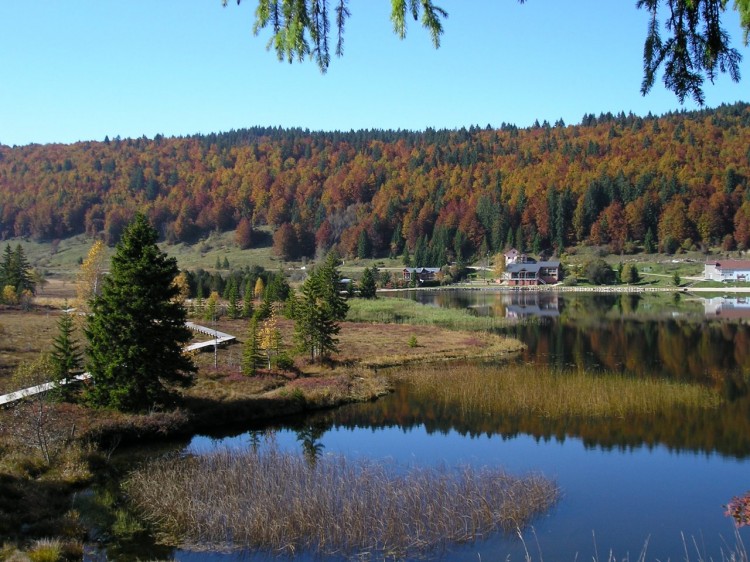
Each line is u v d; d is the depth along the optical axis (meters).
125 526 19.50
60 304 81.19
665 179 187.88
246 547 18.52
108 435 29.52
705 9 6.62
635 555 18.33
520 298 121.44
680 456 27.97
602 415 35.16
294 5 7.27
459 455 28.38
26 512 19.52
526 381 42.59
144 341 32.34
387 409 38.22
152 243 33.69
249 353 44.12
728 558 18.08
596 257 170.12
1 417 26.86
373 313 90.19
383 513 20.25
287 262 188.00
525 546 17.58
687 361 50.72
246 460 25.11
